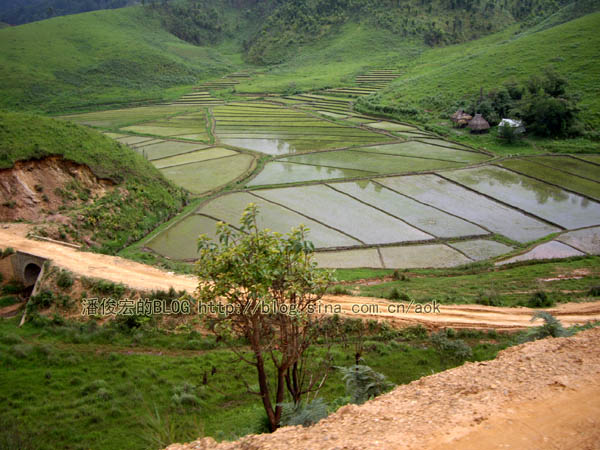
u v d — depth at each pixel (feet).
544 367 29.71
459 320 76.95
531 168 193.77
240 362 68.28
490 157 213.66
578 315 75.66
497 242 128.26
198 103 402.11
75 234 123.65
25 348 69.36
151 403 57.77
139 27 647.56
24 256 100.73
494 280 99.86
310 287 38.27
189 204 160.97
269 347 38.52
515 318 77.15
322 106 359.66
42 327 79.61
